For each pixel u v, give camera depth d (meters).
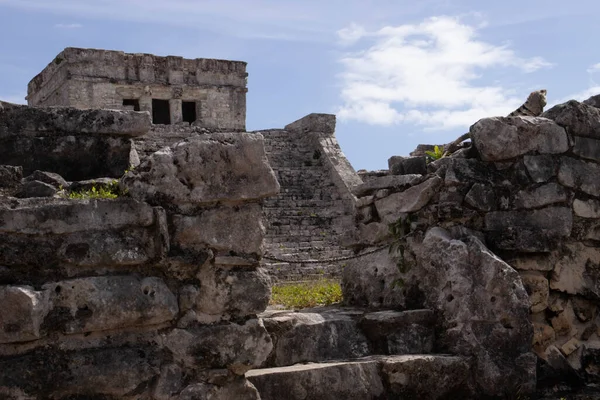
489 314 7.11
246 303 5.64
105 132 7.45
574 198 8.30
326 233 22.09
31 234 5.02
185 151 5.55
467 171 7.98
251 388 5.62
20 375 4.86
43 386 4.91
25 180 6.30
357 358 6.92
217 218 5.61
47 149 7.29
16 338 4.82
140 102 38.78
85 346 5.14
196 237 5.51
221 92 40.88
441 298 7.45
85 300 5.09
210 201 5.59
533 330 7.25
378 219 8.76
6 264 4.95
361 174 25.64
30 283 4.99
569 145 8.32
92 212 5.21
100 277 5.19
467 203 7.88
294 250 20.20
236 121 41.19
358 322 7.32
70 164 7.38
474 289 7.21
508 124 8.07
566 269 8.16
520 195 8.08
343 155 26.41
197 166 5.55
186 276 5.51
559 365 7.87
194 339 5.41
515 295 7.16
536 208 8.12
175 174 5.51
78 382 5.02
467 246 7.40
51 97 39.66
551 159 8.23
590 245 8.44
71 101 37.00
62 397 4.99
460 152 8.44
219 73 40.91
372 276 8.55
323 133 27.91
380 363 6.62
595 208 8.43
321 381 6.31
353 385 6.43
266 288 5.73
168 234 5.43
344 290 9.02
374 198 8.77
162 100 40.62
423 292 7.78
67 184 6.35
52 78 39.16
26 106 7.26
